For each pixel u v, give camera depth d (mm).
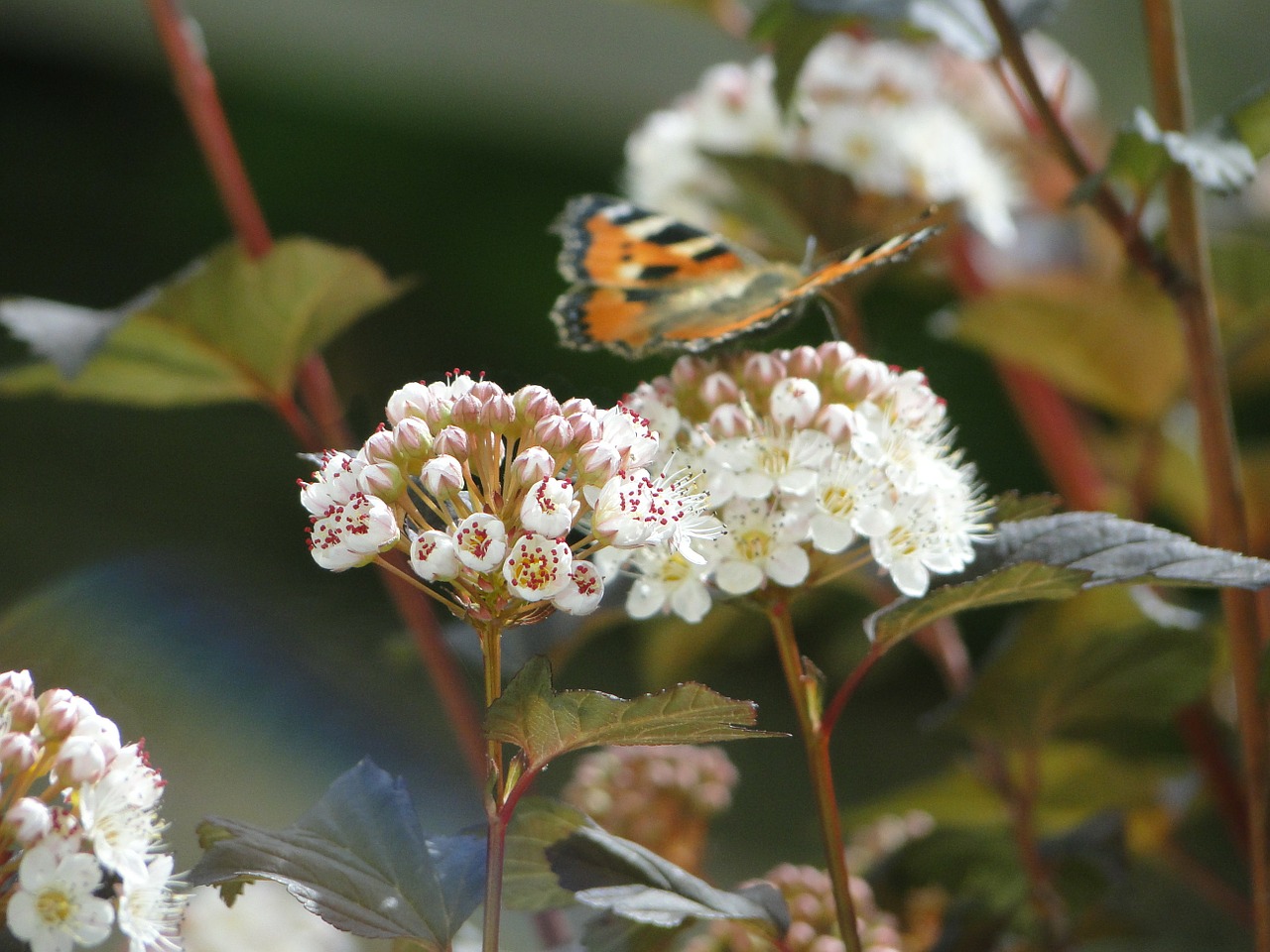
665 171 936
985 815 906
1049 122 836
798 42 862
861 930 838
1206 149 814
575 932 856
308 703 1354
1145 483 914
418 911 777
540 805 793
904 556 796
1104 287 1014
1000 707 852
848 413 797
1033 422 963
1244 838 881
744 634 1019
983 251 1068
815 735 794
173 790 1139
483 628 778
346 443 890
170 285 861
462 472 781
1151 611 843
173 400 888
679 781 864
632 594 796
